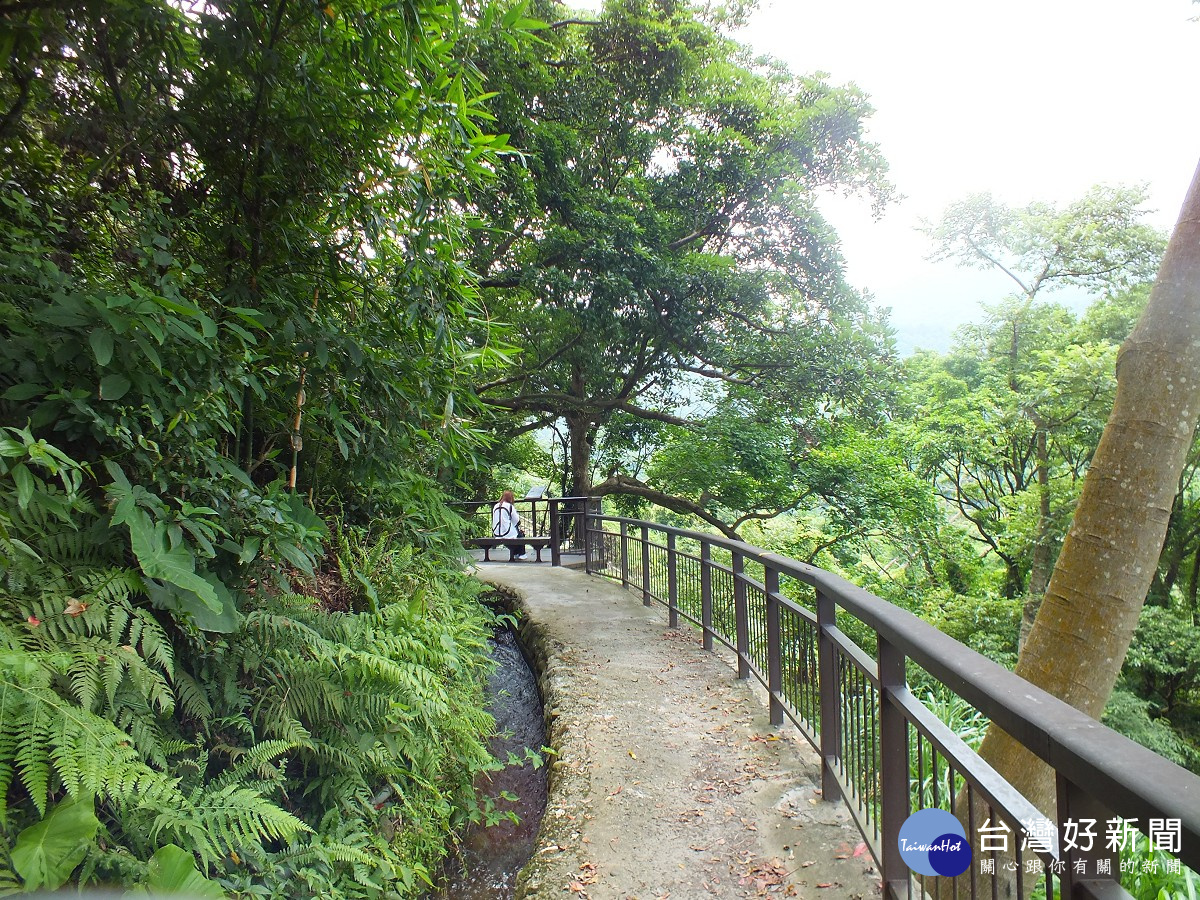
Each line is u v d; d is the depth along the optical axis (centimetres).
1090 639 339
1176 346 335
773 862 228
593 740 330
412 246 251
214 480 205
